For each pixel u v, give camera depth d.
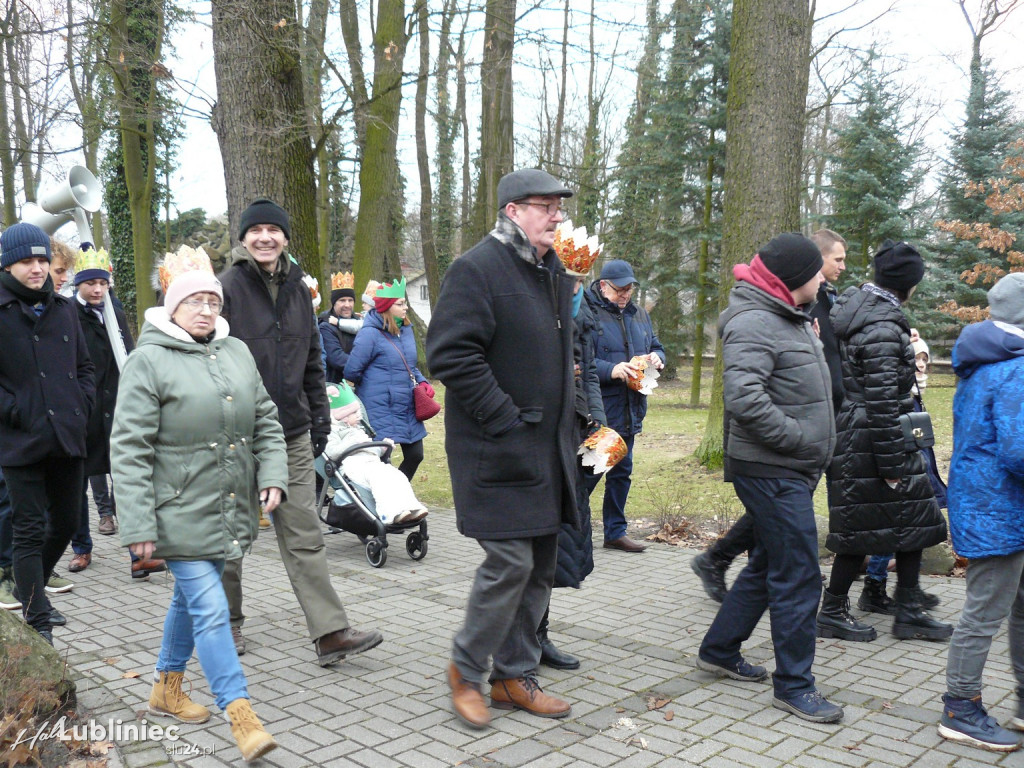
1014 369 3.29
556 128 28.55
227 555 3.38
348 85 11.47
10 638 3.56
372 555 6.45
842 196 21.05
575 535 4.35
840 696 3.91
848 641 4.69
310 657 4.42
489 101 20.28
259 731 3.20
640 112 23.44
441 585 5.89
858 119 20.80
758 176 9.20
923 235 21.03
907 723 3.61
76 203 6.08
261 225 4.28
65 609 5.27
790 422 3.62
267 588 5.80
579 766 3.21
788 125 9.17
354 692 3.94
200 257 4.37
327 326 8.12
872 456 4.55
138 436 3.24
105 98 14.66
